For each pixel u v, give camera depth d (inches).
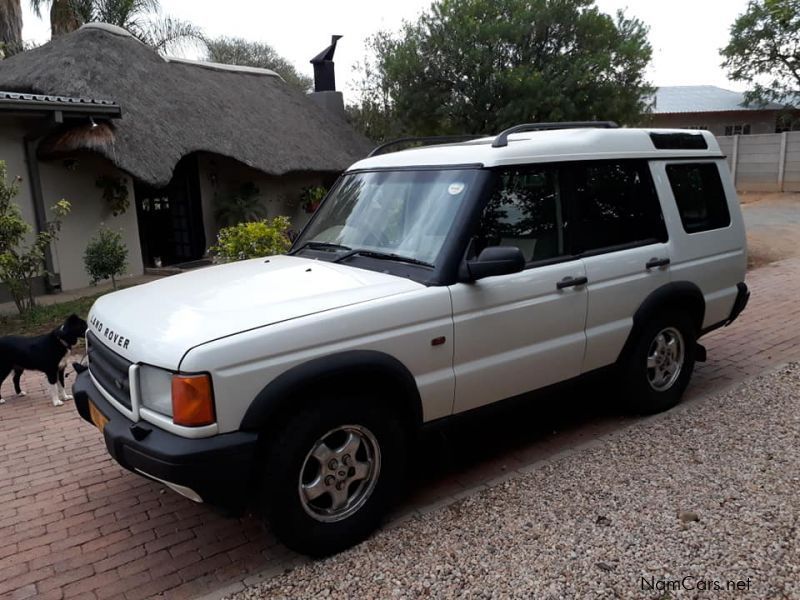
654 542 131.4
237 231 329.4
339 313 130.7
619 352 184.5
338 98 777.6
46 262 429.7
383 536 139.9
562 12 514.9
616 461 168.2
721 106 1167.0
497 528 140.1
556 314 164.4
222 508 122.4
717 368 243.4
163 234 574.9
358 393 135.7
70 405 237.8
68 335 233.3
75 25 805.9
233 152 510.6
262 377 121.5
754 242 562.9
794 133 893.2
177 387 116.0
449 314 144.7
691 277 198.8
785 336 280.2
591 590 118.3
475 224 150.0
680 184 201.8
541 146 166.2
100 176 460.1
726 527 135.2
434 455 181.3
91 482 176.2
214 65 652.7
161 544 145.0
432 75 555.2
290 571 130.7
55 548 144.7
